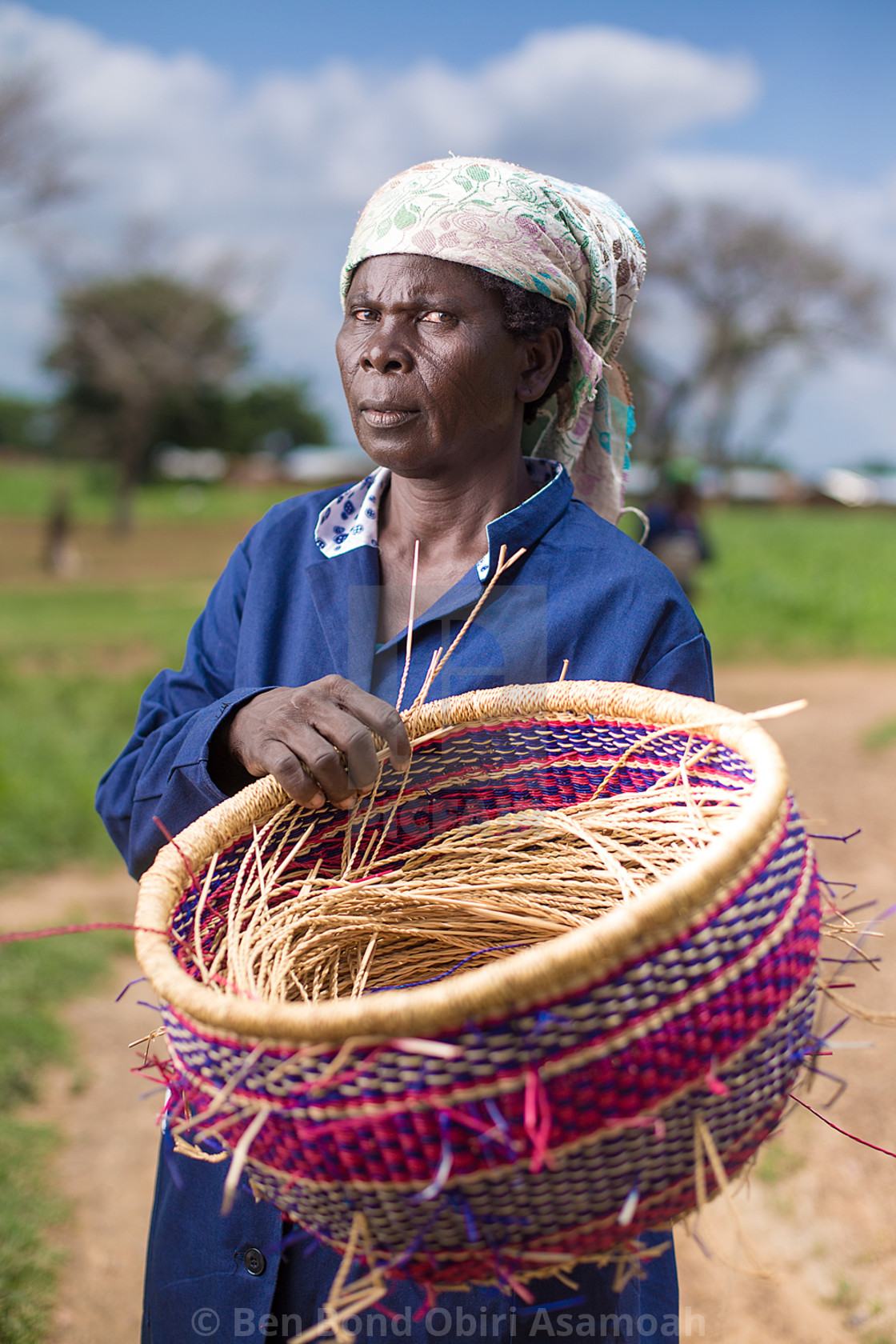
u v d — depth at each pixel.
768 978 0.95
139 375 39.72
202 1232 1.37
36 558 26.09
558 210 1.39
